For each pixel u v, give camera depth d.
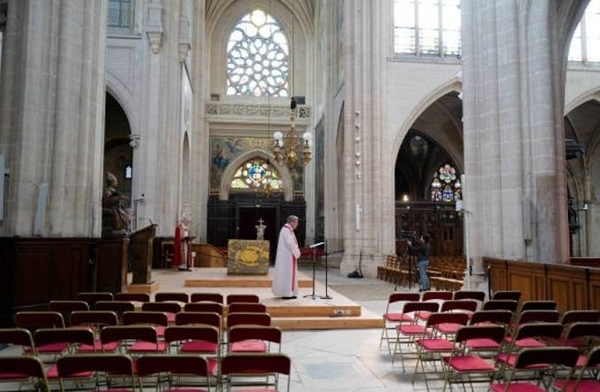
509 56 12.21
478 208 12.73
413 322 8.38
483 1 12.82
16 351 7.92
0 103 10.28
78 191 10.89
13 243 9.30
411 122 24.36
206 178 36.41
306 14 38.44
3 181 8.95
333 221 30.12
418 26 25.36
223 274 16.38
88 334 5.30
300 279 14.96
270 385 6.24
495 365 5.96
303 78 39.00
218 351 6.01
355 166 23.59
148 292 11.92
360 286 18.56
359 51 24.03
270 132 37.84
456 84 24.73
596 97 25.28
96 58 11.50
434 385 6.38
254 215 37.41
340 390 6.16
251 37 39.31
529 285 10.67
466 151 13.04
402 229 33.22
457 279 15.91
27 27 10.27
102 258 11.38
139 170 20.56
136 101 20.77
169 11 21.61
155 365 4.30
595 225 30.06
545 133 11.69
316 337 9.41
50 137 10.42
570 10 12.27
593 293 8.77
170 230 20.66
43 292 9.73
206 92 37.41
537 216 11.66
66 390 5.94
